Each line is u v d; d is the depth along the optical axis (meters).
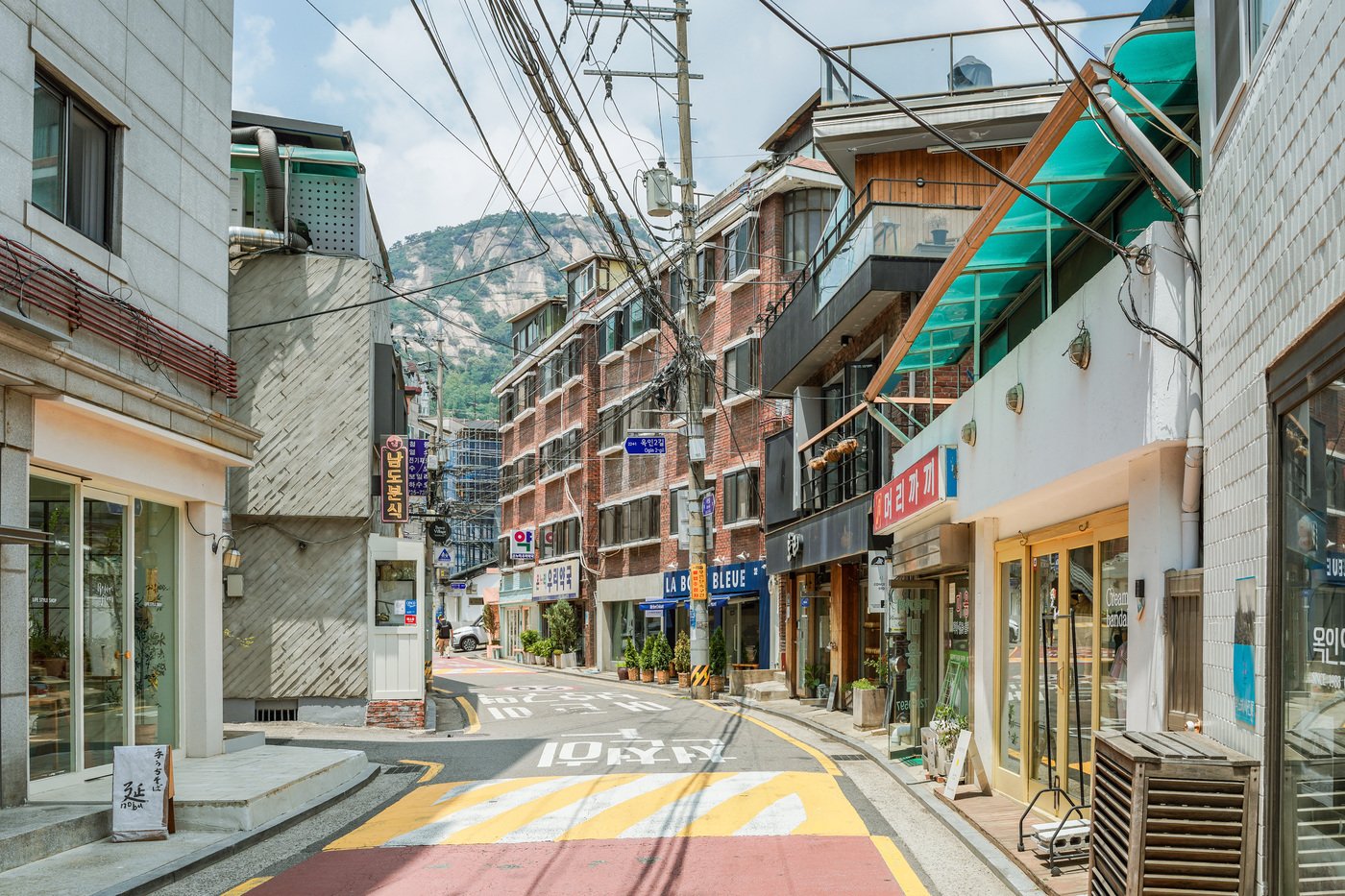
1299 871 4.70
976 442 10.59
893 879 7.30
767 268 29.72
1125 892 5.36
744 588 29.23
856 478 17.80
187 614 12.26
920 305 11.18
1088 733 8.40
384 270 24.75
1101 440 7.21
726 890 7.03
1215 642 5.94
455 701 25.17
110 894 6.80
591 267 43.69
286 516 17.67
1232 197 5.75
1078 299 7.66
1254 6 5.66
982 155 17.94
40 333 8.30
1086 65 6.58
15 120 8.64
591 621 42.56
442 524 25.83
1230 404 5.77
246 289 17.81
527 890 7.10
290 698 17.78
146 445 10.91
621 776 12.02
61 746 9.59
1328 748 4.37
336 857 8.23
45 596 9.38
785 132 32.25
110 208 10.41
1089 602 8.40
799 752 14.34
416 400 39.75
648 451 26.72
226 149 13.00
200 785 9.83
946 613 13.41
